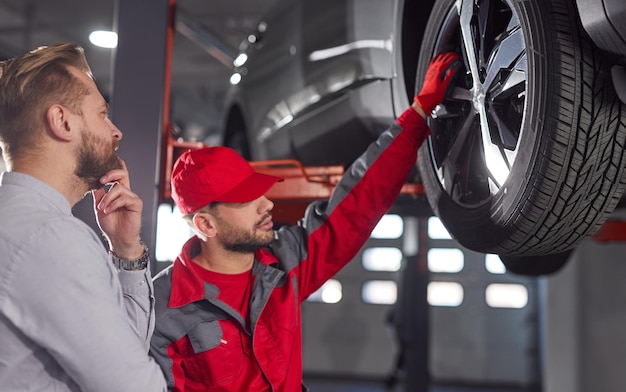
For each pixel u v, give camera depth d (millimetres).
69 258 1151
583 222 1562
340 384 10930
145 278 1544
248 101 3516
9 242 1150
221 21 8141
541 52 1452
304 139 2908
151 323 1564
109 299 1183
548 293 7570
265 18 3576
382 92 2309
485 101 1686
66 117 1272
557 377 7445
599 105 1429
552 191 1468
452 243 11156
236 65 3873
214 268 1780
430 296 11195
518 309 10938
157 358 1709
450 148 1869
